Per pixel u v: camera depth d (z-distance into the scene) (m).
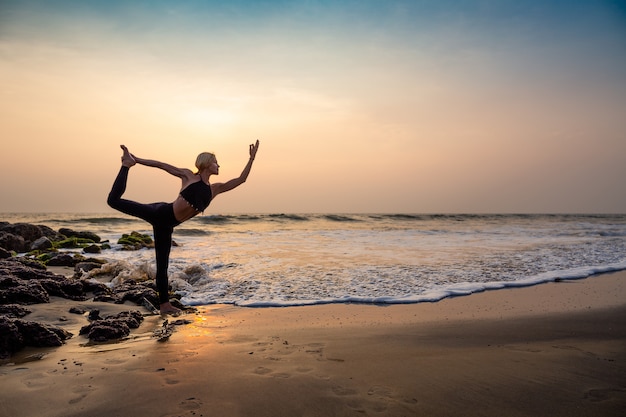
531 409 3.27
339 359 4.40
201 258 12.78
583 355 4.60
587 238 21.56
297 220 41.09
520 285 8.92
